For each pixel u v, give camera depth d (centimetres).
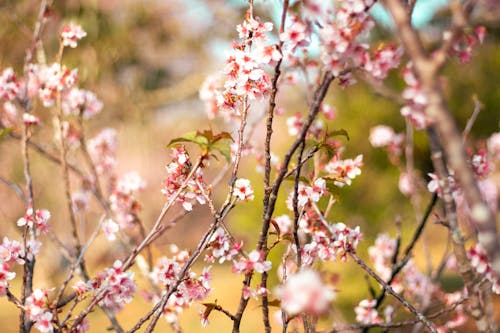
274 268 536
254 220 614
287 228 212
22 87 239
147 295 247
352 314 561
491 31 515
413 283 272
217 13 574
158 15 693
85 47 599
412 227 609
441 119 93
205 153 150
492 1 107
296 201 153
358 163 170
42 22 245
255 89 157
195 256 158
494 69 627
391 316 242
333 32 127
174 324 208
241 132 159
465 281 147
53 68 226
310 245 168
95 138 315
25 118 227
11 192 577
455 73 646
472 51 145
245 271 146
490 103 648
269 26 157
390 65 133
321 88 137
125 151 699
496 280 146
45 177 566
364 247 577
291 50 136
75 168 274
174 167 162
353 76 147
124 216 264
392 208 618
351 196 617
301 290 88
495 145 249
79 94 263
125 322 637
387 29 151
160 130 816
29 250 175
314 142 171
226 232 157
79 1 586
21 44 519
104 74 639
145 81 732
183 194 162
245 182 158
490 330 161
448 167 168
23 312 177
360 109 634
